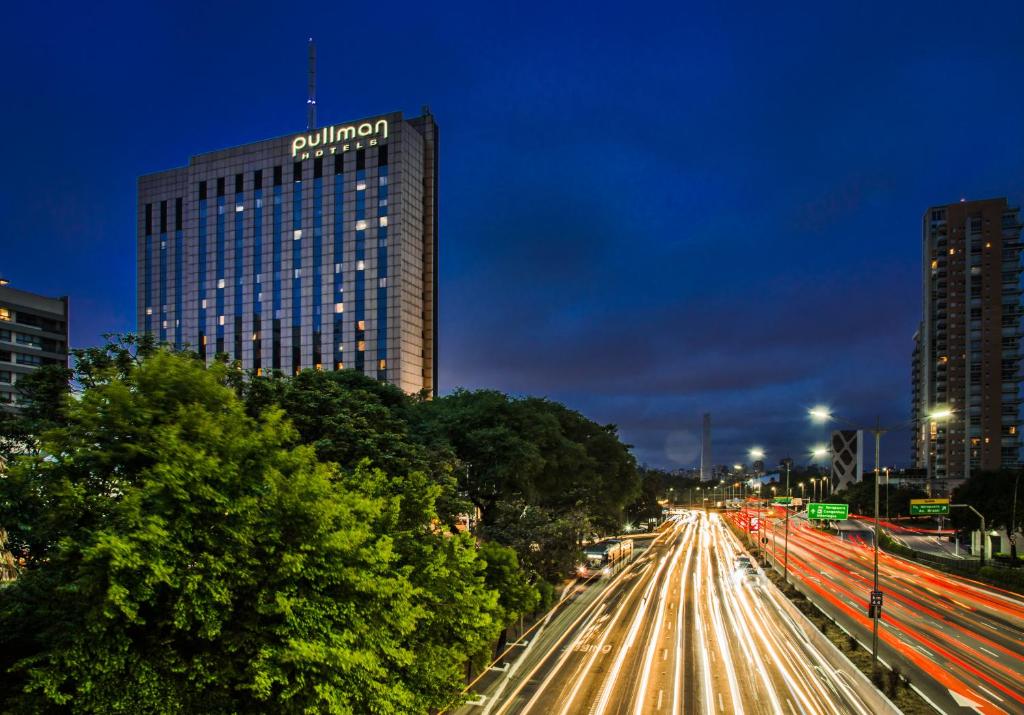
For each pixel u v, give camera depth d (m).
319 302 112.81
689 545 93.94
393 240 109.38
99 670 10.57
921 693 26.92
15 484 13.11
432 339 116.69
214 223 120.62
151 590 10.73
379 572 15.50
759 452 86.50
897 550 82.81
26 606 12.11
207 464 11.93
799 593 48.62
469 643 20.50
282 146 117.06
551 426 52.34
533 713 24.78
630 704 25.72
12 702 11.26
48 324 92.94
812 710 25.16
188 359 15.89
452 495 33.69
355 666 13.20
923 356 167.38
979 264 156.25
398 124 110.62
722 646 34.88
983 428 152.50
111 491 13.36
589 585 55.16
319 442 29.03
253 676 11.83
